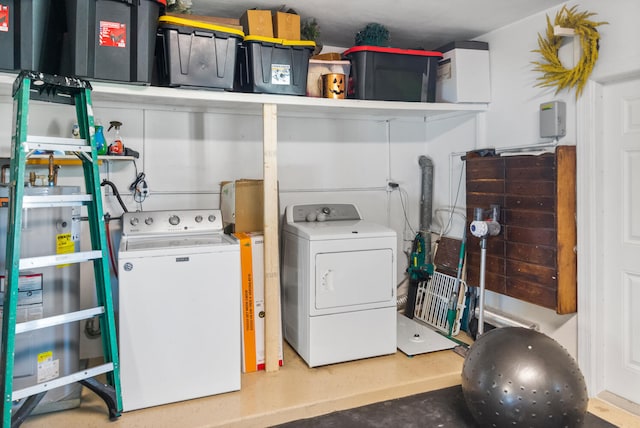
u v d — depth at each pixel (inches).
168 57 95.4
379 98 119.6
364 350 112.4
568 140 107.6
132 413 88.7
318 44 122.0
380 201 152.4
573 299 106.0
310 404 92.4
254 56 104.7
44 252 86.1
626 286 100.7
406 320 142.1
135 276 88.5
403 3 106.9
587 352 104.9
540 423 73.9
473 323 129.2
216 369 95.7
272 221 107.3
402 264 156.8
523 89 118.7
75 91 82.0
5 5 79.5
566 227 104.5
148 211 111.8
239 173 132.3
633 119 97.6
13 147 77.6
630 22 93.2
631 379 100.1
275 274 107.9
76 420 85.7
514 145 122.2
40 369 85.7
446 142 148.3
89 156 80.7
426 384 102.8
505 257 117.1
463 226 140.9
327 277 107.5
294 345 118.2
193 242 102.3
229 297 96.4
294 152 139.5
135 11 88.4
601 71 99.4
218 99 102.2
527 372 75.7
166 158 123.7
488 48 129.2
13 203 73.4
